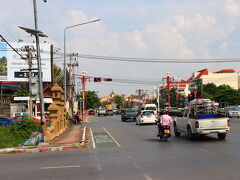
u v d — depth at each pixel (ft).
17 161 35.88
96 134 73.31
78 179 24.73
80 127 100.73
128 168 29.19
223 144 46.52
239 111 143.84
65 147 47.26
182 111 62.03
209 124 52.39
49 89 166.30
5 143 56.54
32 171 28.78
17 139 63.36
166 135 53.62
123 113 143.84
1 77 152.76
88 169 29.07
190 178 24.29
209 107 56.13
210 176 24.81
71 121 125.08
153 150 42.09
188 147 44.27
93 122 141.08
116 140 58.18
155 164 30.99
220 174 25.46
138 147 46.21
